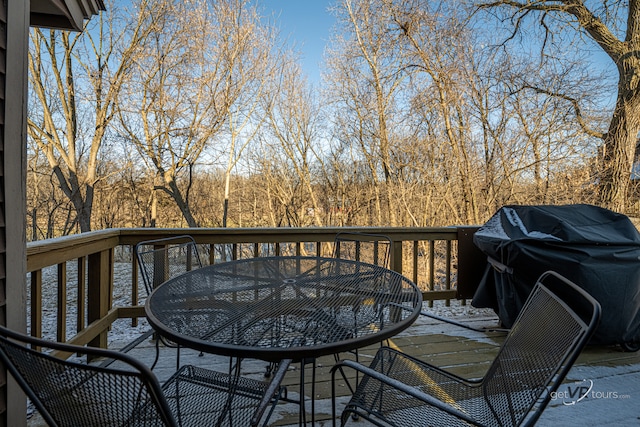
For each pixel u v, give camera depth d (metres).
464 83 8.07
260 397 1.44
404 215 9.43
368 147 10.29
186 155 10.76
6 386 1.32
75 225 11.45
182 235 2.91
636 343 2.61
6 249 1.34
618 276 2.47
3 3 1.33
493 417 1.34
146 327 3.18
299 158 12.14
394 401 1.44
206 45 10.37
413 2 8.35
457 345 2.76
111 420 0.83
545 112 7.41
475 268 3.44
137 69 10.22
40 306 1.93
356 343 1.24
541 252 2.50
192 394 1.47
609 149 7.05
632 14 6.87
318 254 3.22
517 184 7.75
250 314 1.57
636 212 7.15
